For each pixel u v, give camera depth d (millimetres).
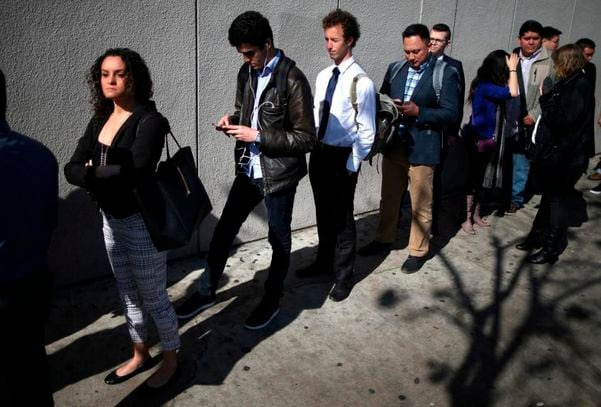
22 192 1684
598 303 3658
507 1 5473
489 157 4617
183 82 3596
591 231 4918
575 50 3756
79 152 2348
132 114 2189
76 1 3035
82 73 3170
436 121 3623
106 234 2428
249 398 2619
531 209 5504
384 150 3879
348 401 2631
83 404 2529
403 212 5266
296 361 2912
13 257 1707
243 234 4324
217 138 3879
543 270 4117
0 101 1686
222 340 3062
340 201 3324
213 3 3568
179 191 2363
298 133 2723
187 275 3801
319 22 4129
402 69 3838
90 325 3145
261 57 2646
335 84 3193
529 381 2828
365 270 3994
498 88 4426
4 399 2000
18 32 2896
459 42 5219
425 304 3553
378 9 4469
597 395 2740
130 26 3266
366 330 3227
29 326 1814
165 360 2637
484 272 4051
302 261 4090
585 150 3889
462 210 4938
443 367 2916
